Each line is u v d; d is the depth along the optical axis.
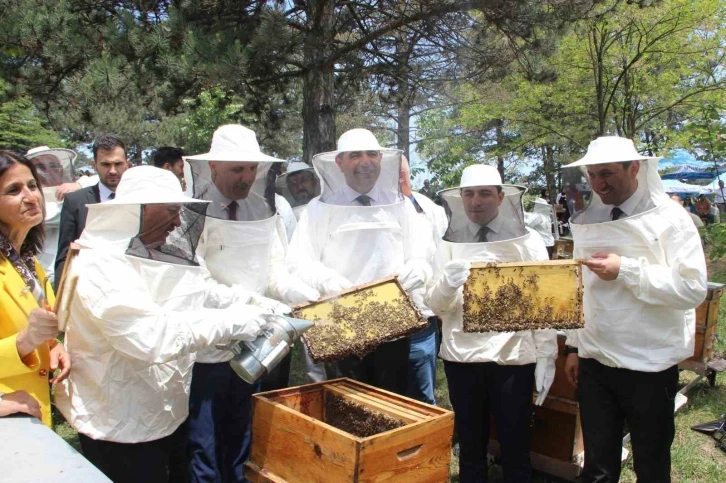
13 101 7.88
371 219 3.23
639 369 2.75
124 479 2.36
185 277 2.40
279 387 3.97
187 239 2.45
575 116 14.80
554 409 3.64
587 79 13.63
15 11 6.54
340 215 3.25
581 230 2.95
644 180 2.79
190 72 5.80
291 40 6.18
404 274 3.18
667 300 2.67
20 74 7.18
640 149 13.66
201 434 2.91
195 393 2.95
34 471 1.38
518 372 3.18
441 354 3.39
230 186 3.00
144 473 2.39
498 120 17.69
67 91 7.28
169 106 6.68
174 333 2.21
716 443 4.29
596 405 2.94
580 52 12.98
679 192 20.27
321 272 3.12
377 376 3.47
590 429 2.93
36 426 1.70
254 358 2.29
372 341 2.62
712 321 5.18
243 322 2.31
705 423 4.54
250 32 6.27
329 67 7.34
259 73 6.66
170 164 4.83
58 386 2.40
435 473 2.27
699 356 5.13
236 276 3.02
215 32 6.21
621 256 2.80
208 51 5.79
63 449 1.52
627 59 12.91
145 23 6.66
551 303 2.74
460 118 15.24
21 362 1.94
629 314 2.78
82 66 6.72
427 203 4.50
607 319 2.84
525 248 3.19
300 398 2.66
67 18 6.42
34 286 2.23
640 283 2.68
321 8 6.49
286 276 3.16
